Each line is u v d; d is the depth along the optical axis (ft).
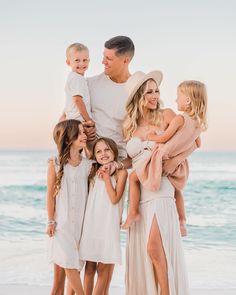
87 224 17.04
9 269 28.91
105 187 17.10
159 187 16.72
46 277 26.94
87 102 18.33
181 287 16.69
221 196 61.41
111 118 18.37
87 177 17.44
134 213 16.97
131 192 17.16
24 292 21.29
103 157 17.16
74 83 18.12
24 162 107.65
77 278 16.76
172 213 16.92
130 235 17.42
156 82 17.76
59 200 17.04
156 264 16.53
